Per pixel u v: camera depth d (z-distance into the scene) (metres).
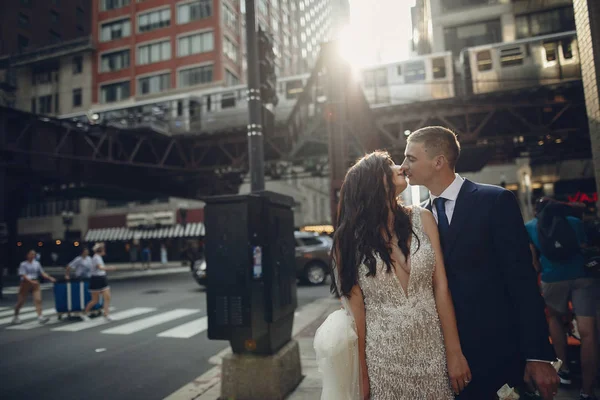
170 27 34.41
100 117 22.23
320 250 13.03
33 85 38.91
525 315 1.45
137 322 7.97
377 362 1.46
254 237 3.38
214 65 32.53
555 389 1.38
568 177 22.92
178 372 4.68
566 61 14.07
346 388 1.49
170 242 34.22
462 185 1.70
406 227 1.52
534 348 1.40
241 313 3.27
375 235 1.50
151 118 21.50
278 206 3.75
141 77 35.19
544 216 3.23
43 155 15.99
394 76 16.62
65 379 4.57
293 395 3.48
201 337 6.52
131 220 35.09
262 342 3.46
